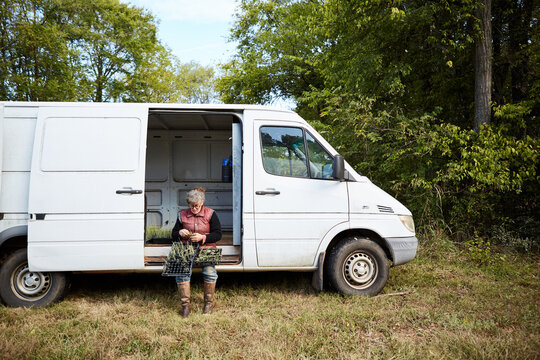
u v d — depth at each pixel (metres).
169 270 3.98
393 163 7.66
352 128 8.09
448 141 7.26
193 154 6.92
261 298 4.65
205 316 3.99
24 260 4.27
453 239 7.46
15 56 14.90
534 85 7.82
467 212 7.55
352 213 4.68
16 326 3.73
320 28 10.84
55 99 15.22
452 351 3.30
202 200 4.28
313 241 4.59
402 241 4.80
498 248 7.02
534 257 6.77
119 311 4.21
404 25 8.27
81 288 4.96
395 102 9.05
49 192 4.20
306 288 5.01
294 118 4.77
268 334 3.58
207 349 3.31
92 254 4.24
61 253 4.19
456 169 7.01
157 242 4.98
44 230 4.18
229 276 5.58
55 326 3.73
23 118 4.31
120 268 4.30
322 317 4.00
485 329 3.81
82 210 4.23
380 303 4.44
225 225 6.95
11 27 14.33
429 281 5.32
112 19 20.52
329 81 11.41
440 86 9.23
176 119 6.15
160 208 6.85
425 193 7.41
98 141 4.34
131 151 4.36
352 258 4.71
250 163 4.55
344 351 3.29
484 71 7.90
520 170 7.09
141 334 3.53
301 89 19.09
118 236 4.28
